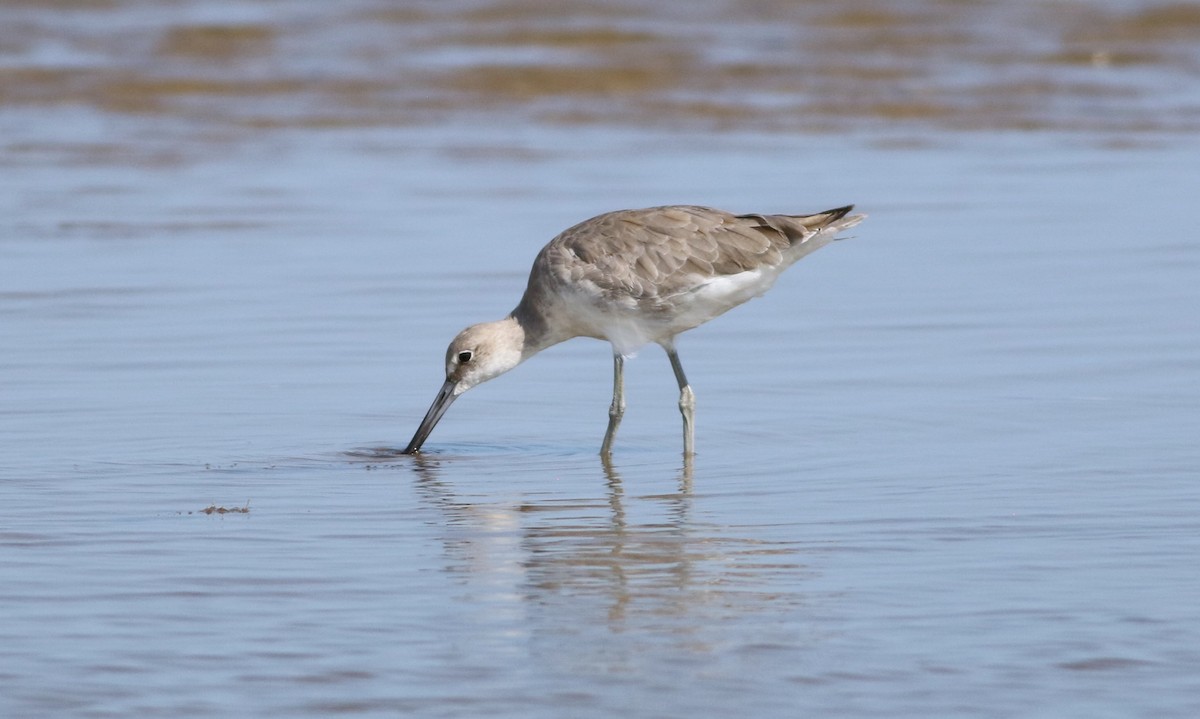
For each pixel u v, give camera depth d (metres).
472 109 34.19
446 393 14.79
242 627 9.52
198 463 13.88
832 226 14.62
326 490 13.05
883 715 8.23
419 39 40.22
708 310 14.45
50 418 15.33
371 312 19.77
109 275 21.55
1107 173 28.31
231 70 37.00
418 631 9.47
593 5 44.56
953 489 12.70
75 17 42.16
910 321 19.25
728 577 10.50
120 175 28.12
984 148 30.67
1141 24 43.12
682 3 45.06
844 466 13.60
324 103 34.38
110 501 12.57
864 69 37.97
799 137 31.66
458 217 25.02
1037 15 44.41
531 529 11.82
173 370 17.22
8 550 11.12
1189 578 10.29
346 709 8.32
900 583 10.30
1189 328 18.50
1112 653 8.99
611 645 9.22
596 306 14.41
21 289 20.75
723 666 8.88
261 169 28.78
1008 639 9.23
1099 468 13.23
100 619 9.64
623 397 14.49
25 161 29.09
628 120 33.28
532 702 8.40
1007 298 20.20
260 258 22.56
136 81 35.72
